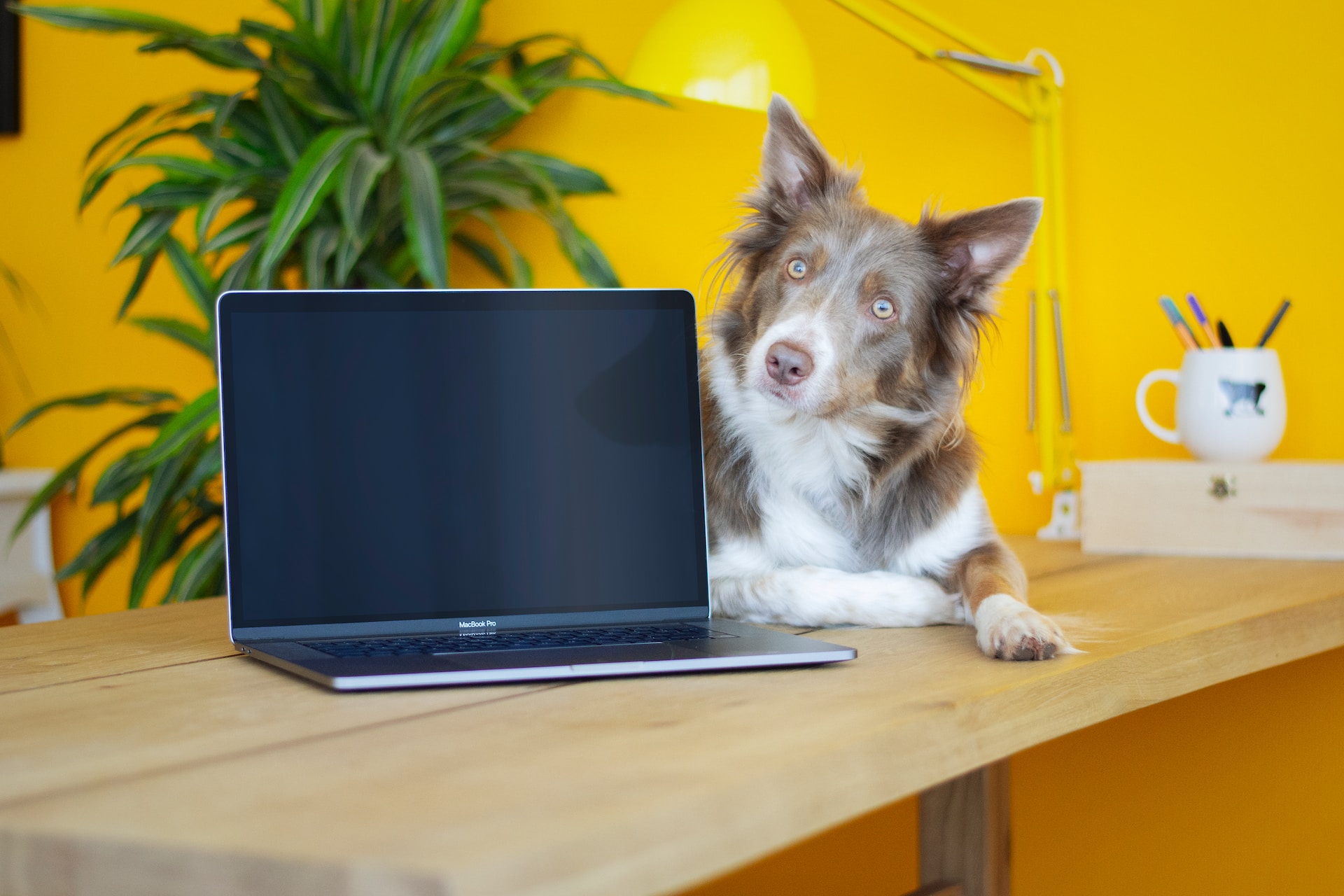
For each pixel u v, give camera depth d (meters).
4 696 0.84
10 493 2.52
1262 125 1.66
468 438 1.07
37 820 0.53
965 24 1.89
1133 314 1.78
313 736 0.70
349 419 1.06
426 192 1.84
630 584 1.08
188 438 1.82
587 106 2.25
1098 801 1.82
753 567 1.25
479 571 1.05
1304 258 1.64
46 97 2.75
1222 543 1.53
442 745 0.67
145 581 2.10
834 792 0.65
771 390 1.21
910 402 1.27
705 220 2.15
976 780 1.65
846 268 1.26
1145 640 0.99
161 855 0.50
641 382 1.11
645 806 0.54
